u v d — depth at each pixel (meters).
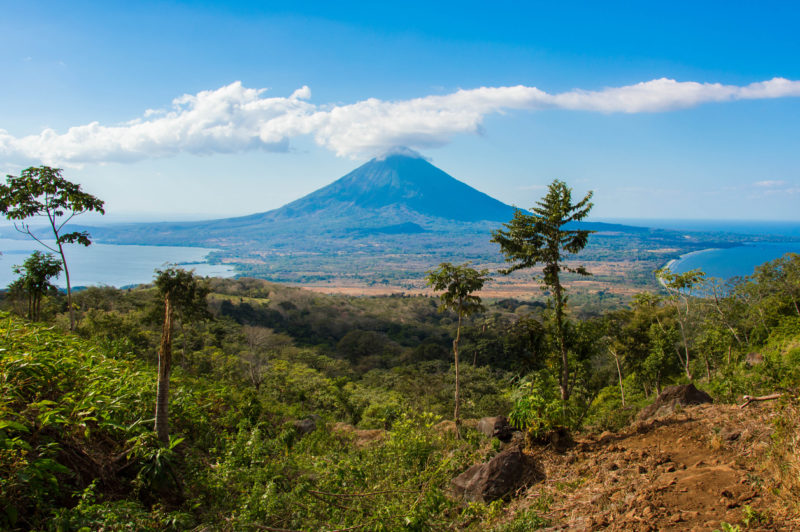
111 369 8.53
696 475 6.80
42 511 4.65
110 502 5.23
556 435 10.20
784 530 4.66
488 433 12.65
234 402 13.23
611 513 6.20
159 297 25.02
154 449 6.18
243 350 41.88
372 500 6.55
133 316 31.75
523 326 17.30
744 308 35.75
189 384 12.66
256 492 6.27
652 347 27.84
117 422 6.45
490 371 49.81
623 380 35.78
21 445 4.71
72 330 15.05
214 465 7.50
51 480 4.71
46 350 7.59
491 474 8.51
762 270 38.91
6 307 22.83
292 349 51.75
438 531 6.39
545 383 13.19
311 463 9.16
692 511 5.62
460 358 56.34
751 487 5.89
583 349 16.39
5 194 13.50
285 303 83.25
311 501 6.61
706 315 34.56
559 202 15.90
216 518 5.94
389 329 81.88
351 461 7.89
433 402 34.69
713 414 9.66
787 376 11.14
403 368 51.25
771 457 6.30
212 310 60.75
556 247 16.11
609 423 13.02
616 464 8.15
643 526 5.45
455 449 11.59
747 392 12.81
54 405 6.30
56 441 5.50
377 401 30.52
